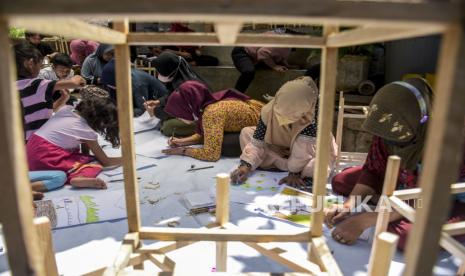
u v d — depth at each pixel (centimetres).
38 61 193
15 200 36
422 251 39
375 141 131
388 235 58
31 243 39
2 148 35
